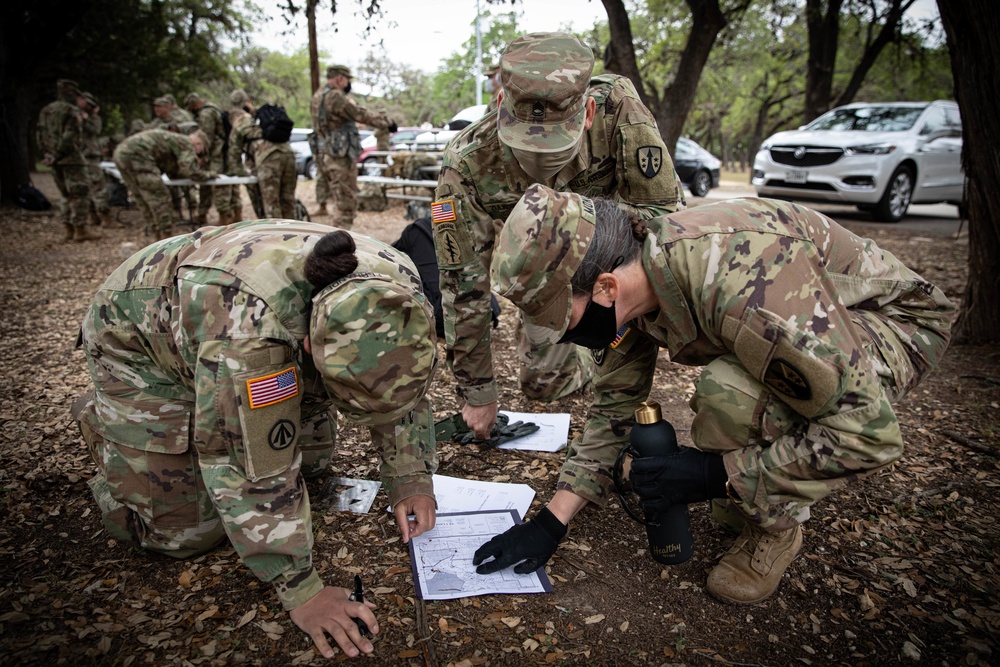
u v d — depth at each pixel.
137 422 1.91
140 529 2.06
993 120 3.55
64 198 8.03
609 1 6.89
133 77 17.30
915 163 9.40
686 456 1.77
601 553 2.14
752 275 1.50
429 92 43.44
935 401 3.29
